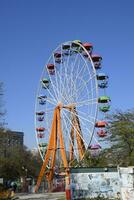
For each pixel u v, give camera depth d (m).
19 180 118.19
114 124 69.06
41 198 63.09
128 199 34.47
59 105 78.94
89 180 43.31
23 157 125.06
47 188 106.56
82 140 74.06
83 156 73.19
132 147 66.75
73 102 76.50
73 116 75.94
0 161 102.81
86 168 43.59
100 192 43.09
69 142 76.38
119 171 35.38
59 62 82.00
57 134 79.44
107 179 43.44
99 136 71.06
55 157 80.56
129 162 65.12
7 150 111.94
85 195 42.78
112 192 43.19
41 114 85.06
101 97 71.44
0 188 54.88
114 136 68.62
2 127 78.12
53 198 62.25
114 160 69.50
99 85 72.56
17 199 56.47
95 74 72.38
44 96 83.94
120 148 68.12
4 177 107.69
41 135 85.81
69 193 42.50
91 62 73.12
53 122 80.38
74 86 77.00
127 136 67.56
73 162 75.19
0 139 83.19
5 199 50.88
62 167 79.25
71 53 78.88
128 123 67.88
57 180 94.81
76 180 43.12
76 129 74.94
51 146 81.19
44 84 83.38
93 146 72.31
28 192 100.25
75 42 77.25
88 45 75.44
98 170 43.59
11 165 111.50
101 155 72.00
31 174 131.25
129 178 34.81
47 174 83.94
